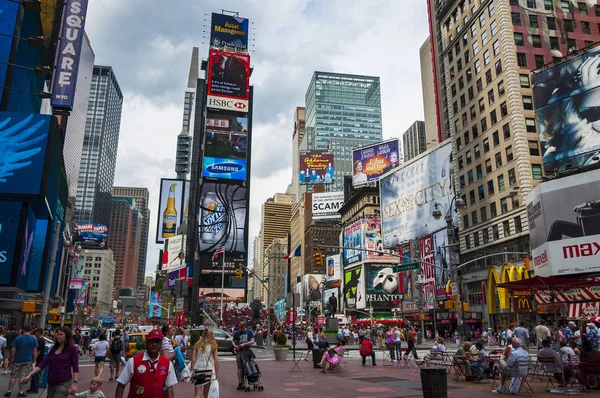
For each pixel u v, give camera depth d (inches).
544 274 1790.1
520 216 2170.3
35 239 1437.0
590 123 1931.6
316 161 6919.3
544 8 2482.8
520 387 539.8
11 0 1259.8
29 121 1284.4
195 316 3902.6
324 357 802.8
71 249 2878.9
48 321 1998.0
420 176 3122.5
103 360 688.4
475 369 653.9
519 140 2223.2
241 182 4330.7
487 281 2346.2
